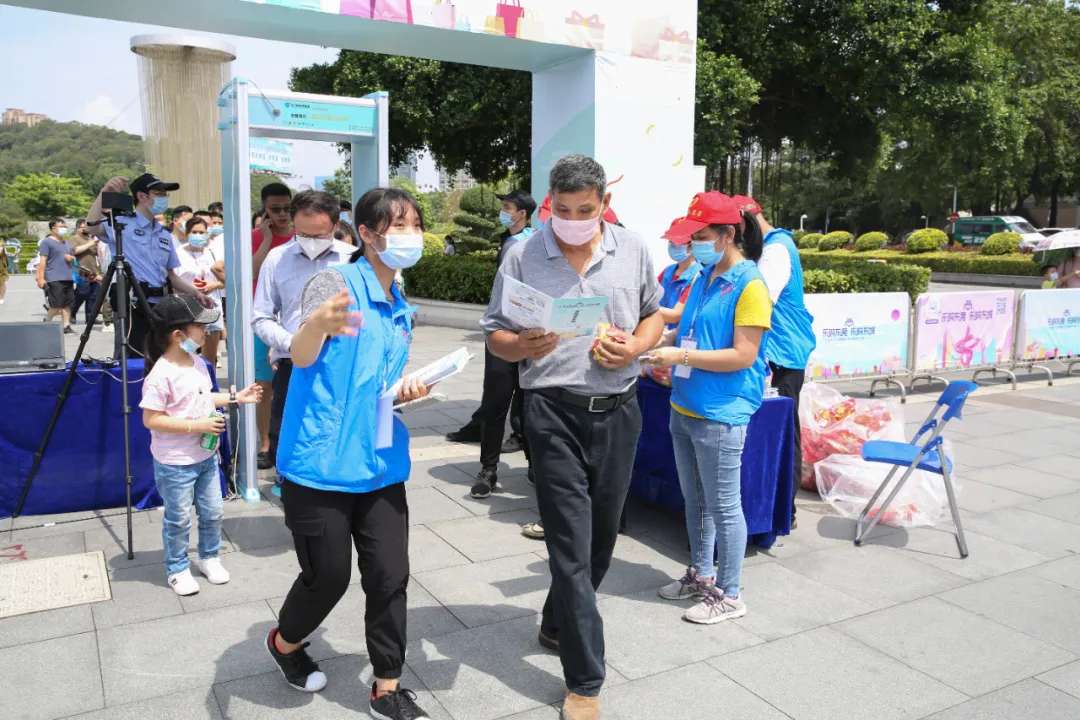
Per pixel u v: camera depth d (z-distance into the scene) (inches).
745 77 478.3
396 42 234.5
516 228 204.1
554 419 105.1
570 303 95.3
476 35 226.7
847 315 310.7
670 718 107.0
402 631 101.7
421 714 102.6
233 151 181.5
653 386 177.3
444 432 261.6
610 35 251.9
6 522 175.0
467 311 534.6
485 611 136.9
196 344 138.3
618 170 262.5
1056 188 1488.7
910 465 167.5
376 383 97.3
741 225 130.1
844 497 190.1
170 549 140.1
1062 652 126.4
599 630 104.0
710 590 135.9
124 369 155.4
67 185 2812.5
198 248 254.5
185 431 135.0
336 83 503.5
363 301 97.3
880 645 127.7
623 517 174.7
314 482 96.0
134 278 166.4
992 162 789.9
